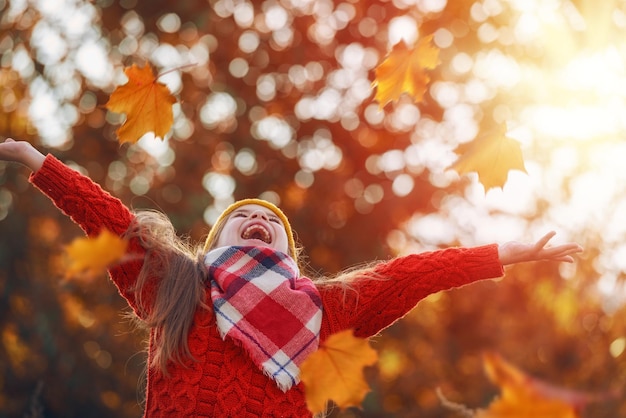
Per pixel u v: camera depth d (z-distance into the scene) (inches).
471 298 426.3
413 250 414.0
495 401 65.9
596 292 363.6
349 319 131.5
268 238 144.8
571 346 382.3
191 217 375.6
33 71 366.0
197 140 399.9
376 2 391.9
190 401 121.3
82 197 129.6
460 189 399.5
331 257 414.3
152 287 130.2
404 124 406.9
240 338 123.0
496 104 354.9
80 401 385.7
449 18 347.6
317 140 418.0
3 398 377.7
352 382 80.7
